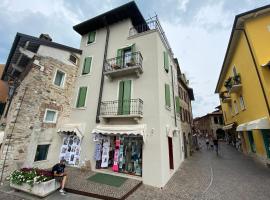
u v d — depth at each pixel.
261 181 7.70
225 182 7.76
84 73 12.23
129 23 11.97
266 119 9.36
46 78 10.05
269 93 9.20
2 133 9.77
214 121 37.06
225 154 16.94
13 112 8.49
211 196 6.15
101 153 9.60
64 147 10.53
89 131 10.22
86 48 13.29
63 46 11.45
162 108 9.12
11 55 11.38
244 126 12.34
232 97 18.20
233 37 12.77
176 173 9.64
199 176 8.94
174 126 11.87
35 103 9.23
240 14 10.52
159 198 6.01
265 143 10.52
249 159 13.36
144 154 8.09
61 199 5.74
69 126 10.36
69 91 11.66
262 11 10.12
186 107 20.75
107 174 8.57
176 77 16.02
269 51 9.71
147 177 7.66
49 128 9.91
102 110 10.10
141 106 9.00
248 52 11.13
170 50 14.00
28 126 8.73
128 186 6.86
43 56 10.07
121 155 9.02
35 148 8.94
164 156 8.23
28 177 6.34
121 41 11.62
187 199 5.92
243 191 6.56
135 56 10.14
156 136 8.09
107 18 12.48
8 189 6.56
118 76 10.59
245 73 12.39
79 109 11.23
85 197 6.00
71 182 7.22
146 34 10.64
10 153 7.80
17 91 10.70
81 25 13.35
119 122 9.35
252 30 10.44
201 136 45.88
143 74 9.68
